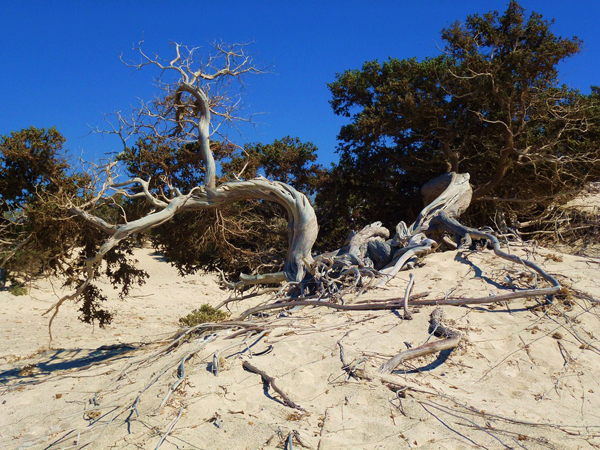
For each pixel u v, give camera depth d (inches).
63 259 578.9
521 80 754.2
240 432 233.8
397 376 293.9
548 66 735.1
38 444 243.8
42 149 557.6
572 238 778.2
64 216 538.6
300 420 245.3
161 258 1802.4
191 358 319.3
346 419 247.3
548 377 303.6
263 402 263.0
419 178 912.3
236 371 297.4
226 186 577.9
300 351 323.6
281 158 828.6
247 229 779.4
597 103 833.5
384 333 349.1
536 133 831.7
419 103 784.3
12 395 336.8
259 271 800.3
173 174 714.8
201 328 395.2
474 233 542.0
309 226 561.9
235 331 375.6
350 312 399.5
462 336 341.7
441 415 249.0
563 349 333.1
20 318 1007.0
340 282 473.4
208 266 839.7
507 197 875.4
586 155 776.9
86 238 620.7
